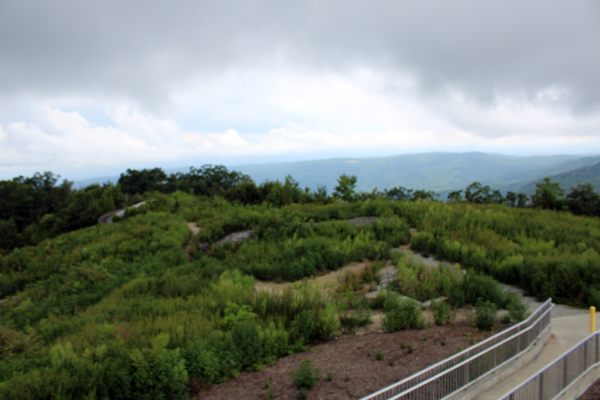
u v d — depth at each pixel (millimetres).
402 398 3857
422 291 9352
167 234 19531
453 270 10680
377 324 7547
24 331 8508
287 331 6762
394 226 16859
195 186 55594
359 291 10062
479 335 6133
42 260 18891
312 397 4383
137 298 10094
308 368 4812
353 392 4414
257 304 8219
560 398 4312
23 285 15438
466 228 15492
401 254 12953
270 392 4539
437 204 21797
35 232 36938
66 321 8359
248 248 15359
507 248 12492
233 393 4703
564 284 9320
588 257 10695
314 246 14359
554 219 19375
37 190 56938
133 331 6520
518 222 17016
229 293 9336
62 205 50156
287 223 18281
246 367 5547
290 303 8273
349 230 16625
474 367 4508
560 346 6066
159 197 34656
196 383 4914
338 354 5875
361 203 23906
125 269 14492
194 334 6223
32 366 5352
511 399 3586
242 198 32625
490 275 10820
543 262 10328
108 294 11562
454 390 4258
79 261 16688
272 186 31312
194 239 18734
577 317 7703
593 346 5062
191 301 8945
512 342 5195
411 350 5668
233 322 6805
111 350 5285
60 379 4344
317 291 8953
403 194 42125
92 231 23938
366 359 5527
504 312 7453
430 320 7418
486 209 21797
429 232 14992
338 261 13109
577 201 25172
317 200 29188
